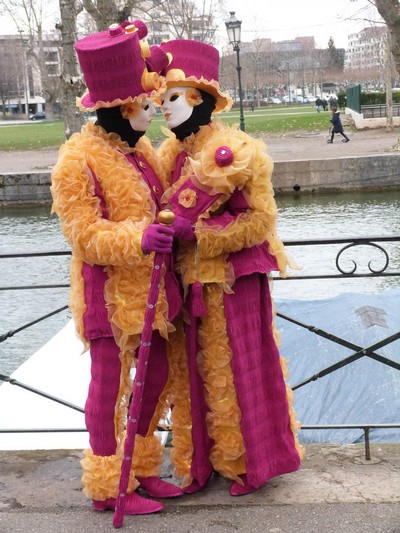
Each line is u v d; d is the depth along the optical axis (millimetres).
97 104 3000
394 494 3244
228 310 3100
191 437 3326
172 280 3109
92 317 3043
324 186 21516
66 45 19672
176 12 53594
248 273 3094
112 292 2998
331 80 104562
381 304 6445
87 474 3162
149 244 2846
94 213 2938
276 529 3012
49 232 18766
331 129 31547
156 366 3156
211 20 62812
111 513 3188
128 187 2988
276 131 36219
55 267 13086
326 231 17062
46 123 64750
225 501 3244
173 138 3371
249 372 3143
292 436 3299
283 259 3279
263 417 3197
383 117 35094
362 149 25938
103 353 3064
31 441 4922
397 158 21266
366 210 19328
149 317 2912
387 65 32625
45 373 5797
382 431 5000
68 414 5176
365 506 3152
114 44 2902
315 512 3121
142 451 3262
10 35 91750
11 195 22031
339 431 4957
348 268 11602
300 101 96750
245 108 78562
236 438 3172
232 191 3023
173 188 3111
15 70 92938
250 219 3029
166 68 3186
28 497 3367
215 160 2977
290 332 6039
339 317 6129
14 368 8414
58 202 2949
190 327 3152
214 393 3150
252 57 98625
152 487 3291
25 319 10141
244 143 3037
